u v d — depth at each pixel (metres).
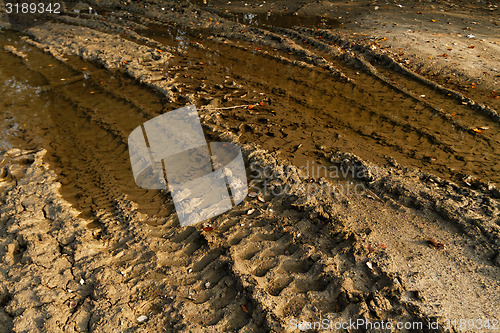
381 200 3.99
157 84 6.70
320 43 8.12
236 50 8.21
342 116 5.70
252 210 3.90
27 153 5.03
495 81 6.36
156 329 2.78
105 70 7.41
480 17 9.00
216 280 3.16
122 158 4.92
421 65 7.02
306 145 4.99
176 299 3.00
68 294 3.07
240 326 2.78
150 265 3.32
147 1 11.24
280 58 7.68
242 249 3.40
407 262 3.21
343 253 3.30
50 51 8.23
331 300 2.93
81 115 5.91
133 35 9.13
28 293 3.07
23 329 2.80
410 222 3.67
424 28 8.52
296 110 5.87
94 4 11.43
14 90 6.71
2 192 4.32
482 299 2.89
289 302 2.92
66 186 4.45
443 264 3.20
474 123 5.41
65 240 3.62
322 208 3.84
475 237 3.43
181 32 9.32
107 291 3.07
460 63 6.95
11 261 3.41
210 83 6.79
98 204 4.14
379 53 7.42
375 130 5.33
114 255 3.45
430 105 5.88
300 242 3.45
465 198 3.89
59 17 10.52
